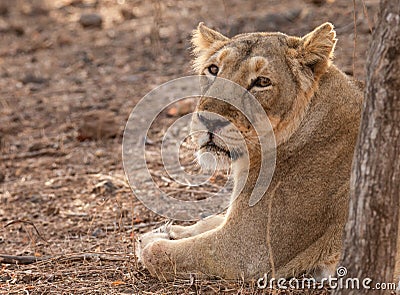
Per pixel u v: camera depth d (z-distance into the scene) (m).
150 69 21.00
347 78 10.38
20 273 10.66
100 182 14.52
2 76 21.77
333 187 9.78
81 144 16.81
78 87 20.39
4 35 25.55
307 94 9.88
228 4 24.39
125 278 10.24
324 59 9.88
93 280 10.28
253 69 9.73
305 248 9.82
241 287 9.45
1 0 28.62
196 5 24.88
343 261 7.94
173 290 9.72
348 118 9.91
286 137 9.88
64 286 10.14
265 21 21.69
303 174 9.80
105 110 18.45
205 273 9.84
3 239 12.36
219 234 9.83
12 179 15.26
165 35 22.88
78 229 12.59
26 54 23.69
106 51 22.91
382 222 7.67
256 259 9.70
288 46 10.03
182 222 12.60
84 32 25.09
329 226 9.80
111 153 16.09
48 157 16.31
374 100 7.50
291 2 23.69
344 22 21.08
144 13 26.09
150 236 10.83
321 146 9.84
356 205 7.74
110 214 13.08
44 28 26.00
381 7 7.45
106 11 27.09
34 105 19.31
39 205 13.81
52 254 11.49
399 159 7.57
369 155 7.58
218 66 10.13
